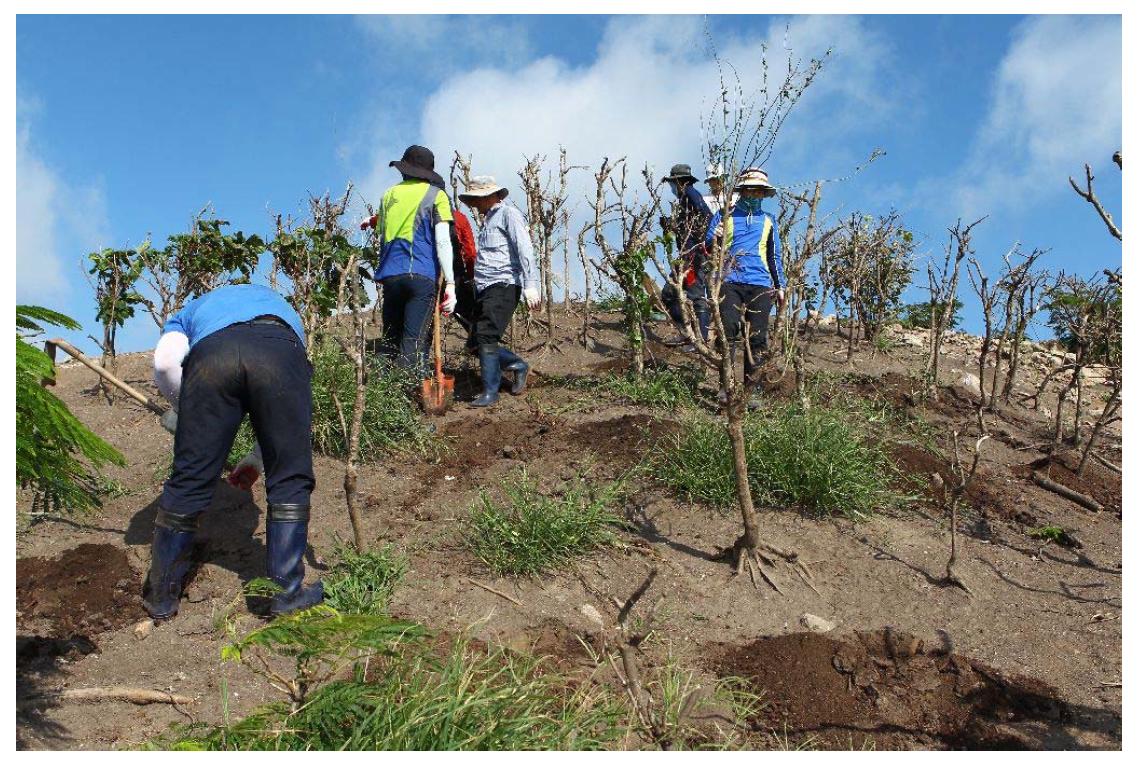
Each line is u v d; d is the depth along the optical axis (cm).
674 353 754
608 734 277
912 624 380
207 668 316
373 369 559
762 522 460
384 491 482
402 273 579
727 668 340
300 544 352
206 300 370
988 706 324
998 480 565
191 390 342
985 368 823
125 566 382
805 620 374
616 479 484
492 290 609
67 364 748
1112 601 407
